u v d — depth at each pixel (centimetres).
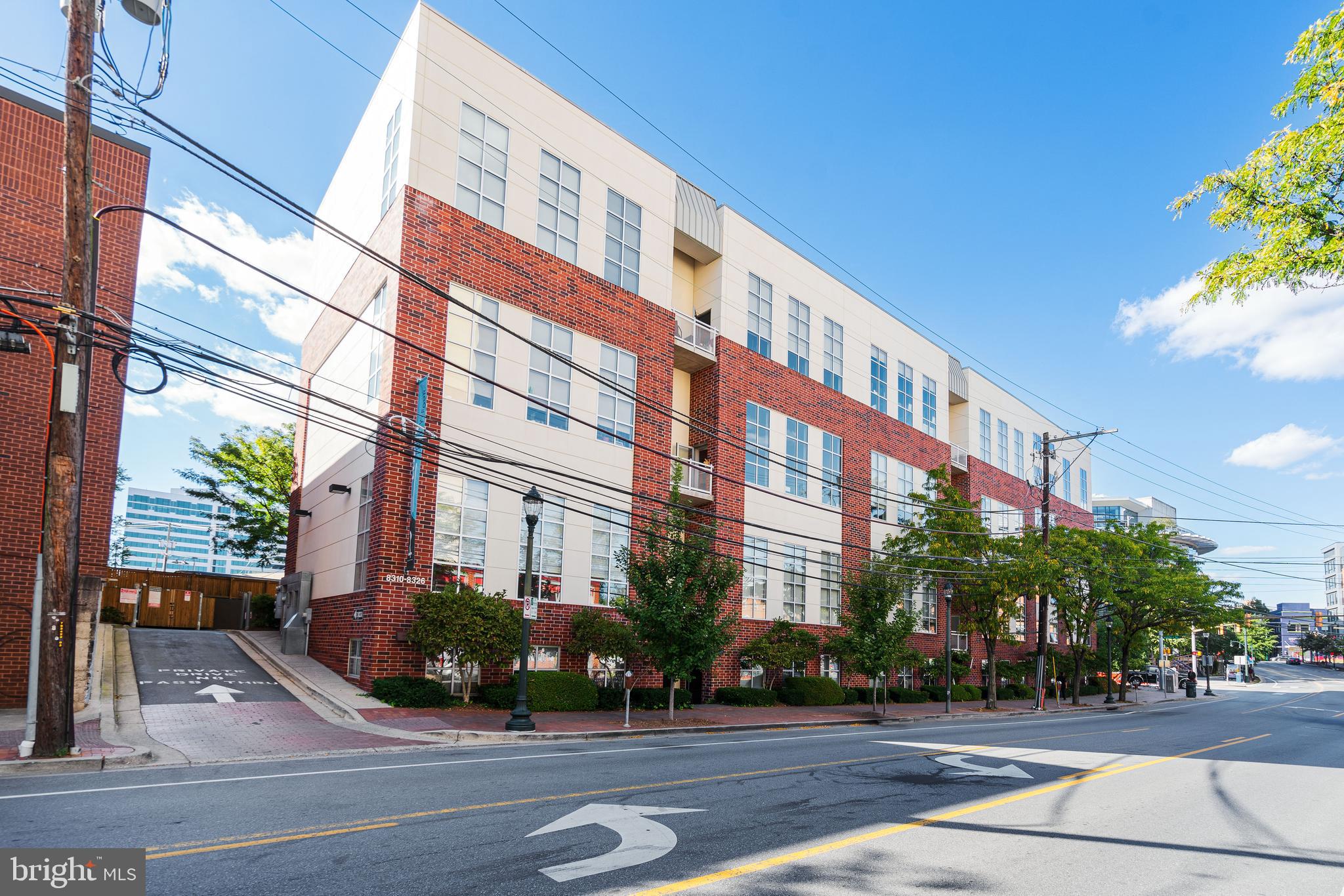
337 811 819
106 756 1106
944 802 991
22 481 1717
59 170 1838
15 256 1753
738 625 2281
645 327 2584
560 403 2308
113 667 1920
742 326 2970
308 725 1540
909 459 3841
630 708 2192
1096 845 793
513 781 1028
